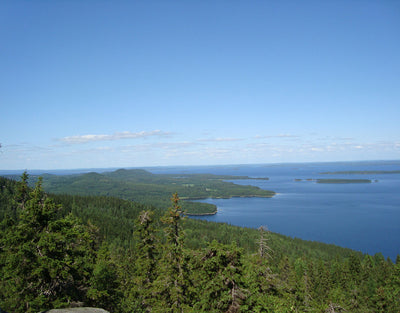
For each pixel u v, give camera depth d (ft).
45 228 75.82
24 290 71.10
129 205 572.92
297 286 126.93
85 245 112.37
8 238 70.38
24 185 113.29
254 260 99.60
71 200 505.66
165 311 86.79
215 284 64.90
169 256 90.79
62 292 77.66
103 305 91.56
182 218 94.63
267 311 67.41
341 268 246.47
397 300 145.89
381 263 257.34
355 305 165.99
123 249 331.36
